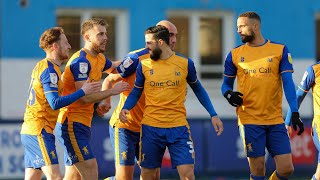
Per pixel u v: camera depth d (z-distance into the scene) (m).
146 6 50.41
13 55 48.50
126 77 29.41
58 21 49.31
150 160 28.00
